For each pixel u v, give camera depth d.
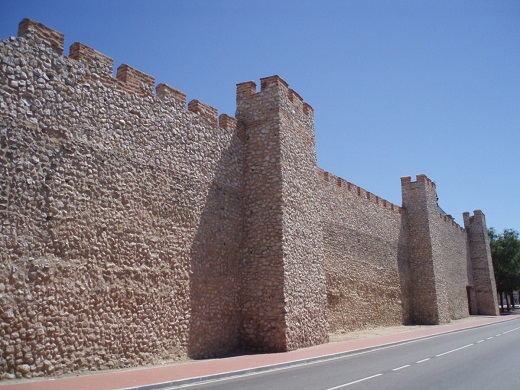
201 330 14.29
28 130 10.29
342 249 25.08
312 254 18.41
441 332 24.62
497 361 13.08
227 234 16.14
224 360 13.27
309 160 19.48
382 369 11.55
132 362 11.81
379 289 28.67
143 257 12.65
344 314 24.00
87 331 10.83
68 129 11.17
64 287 10.47
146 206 13.00
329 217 24.38
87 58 12.02
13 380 9.17
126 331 11.80
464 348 16.78
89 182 11.45
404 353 15.41
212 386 9.16
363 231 27.92
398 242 32.97
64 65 11.38
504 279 58.69
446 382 9.52
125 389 8.33
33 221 10.06
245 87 18.48
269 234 16.50
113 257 11.76
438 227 36.53
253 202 17.09
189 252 14.31
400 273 32.31
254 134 17.80
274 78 17.97
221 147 16.50
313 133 20.27
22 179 10.00
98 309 11.16
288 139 17.89
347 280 24.95
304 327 16.84
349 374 10.71
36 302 9.84
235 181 16.98
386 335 22.67
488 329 27.72
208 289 14.87
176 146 14.46
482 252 50.28
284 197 16.84
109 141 12.20
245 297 16.33
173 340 13.18
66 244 10.66
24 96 10.34
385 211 31.70
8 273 9.44
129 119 12.93
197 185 15.07
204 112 15.98
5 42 10.19
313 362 13.34
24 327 9.55
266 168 17.19
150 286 12.72
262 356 14.20
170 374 10.31
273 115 17.59
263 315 15.89
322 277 18.97
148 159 13.33
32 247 9.95
